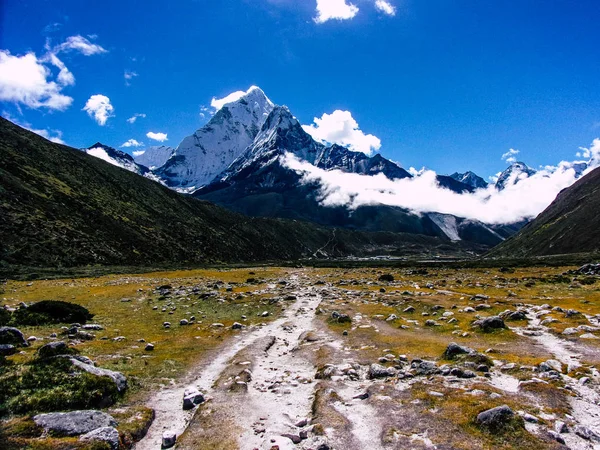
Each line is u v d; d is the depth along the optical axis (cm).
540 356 2211
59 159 17638
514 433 1286
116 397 1711
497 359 2169
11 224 10562
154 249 15088
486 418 1362
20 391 1570
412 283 6812
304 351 2606
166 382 1995
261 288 6334
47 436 1280
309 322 3622
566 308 3678
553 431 1303
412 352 2391
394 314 3559
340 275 9744
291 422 1533
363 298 4872
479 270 10888
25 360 2009
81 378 1689
